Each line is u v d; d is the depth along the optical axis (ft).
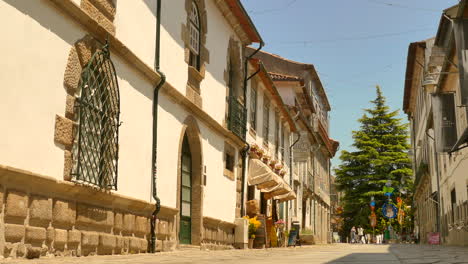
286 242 85.15
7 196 24.09
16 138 24.85
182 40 46.65
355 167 195.83
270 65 134.92
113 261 27.27
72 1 28.86
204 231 51.42
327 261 29.66
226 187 59.36
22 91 25.38
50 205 27.25
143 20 38.99
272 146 85.20
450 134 75.51
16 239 24.54
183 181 48.91
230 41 61.52
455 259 31.12
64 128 28.55
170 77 43.93
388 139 201.05
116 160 33.60
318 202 151.74
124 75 35.91
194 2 51.03
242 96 65.67
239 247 60.64
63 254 28.30
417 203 177.47
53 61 27.89
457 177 87.51
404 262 27.94
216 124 54.60
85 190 30.01
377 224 190.39
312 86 141.08
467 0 55.62
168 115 43.45
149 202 38.93
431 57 82.69
